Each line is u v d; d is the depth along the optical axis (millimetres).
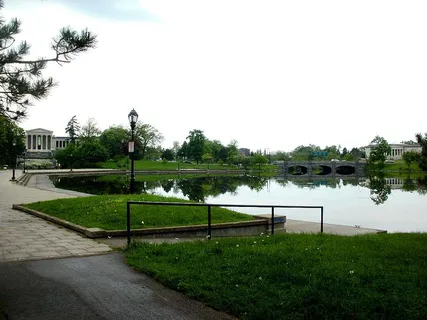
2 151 93312
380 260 8203
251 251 8484
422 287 6312
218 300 5711
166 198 17188
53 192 28984
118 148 115438
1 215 15078
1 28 9273
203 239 11062
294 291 5938
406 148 167250
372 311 5332
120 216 12672
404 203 35438
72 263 7926
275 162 136125
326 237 11562
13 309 5484
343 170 132125
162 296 6086
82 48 9344
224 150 141375
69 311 5449
